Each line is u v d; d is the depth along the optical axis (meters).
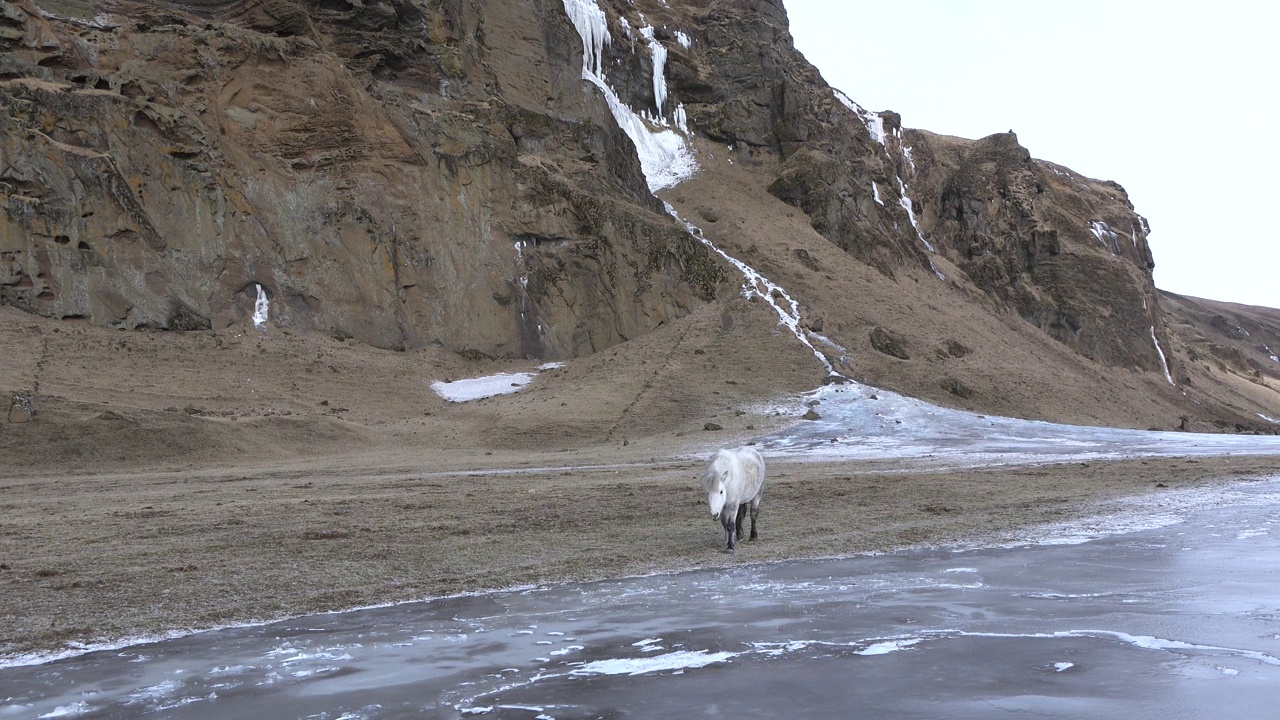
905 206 102.00
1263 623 7.99
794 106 92.25
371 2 59.44
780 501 19.86
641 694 6.10
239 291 48.19
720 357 54.12
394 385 47.62
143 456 31.23
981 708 5.59
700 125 90.44
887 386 54.25
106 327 43.47
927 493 21.39
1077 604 8.96
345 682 6.65
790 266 69.38
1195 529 14.91
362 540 14.30
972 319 80.62
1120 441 42.09
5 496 22.25
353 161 53.75
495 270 56.31
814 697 5.91
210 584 10.90
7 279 41.88
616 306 59.59
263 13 56.19
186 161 47.94
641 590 10.34
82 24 49.12
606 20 85.38
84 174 44.44
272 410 40.56
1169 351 110.81
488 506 18.91
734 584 10.63
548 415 43.31
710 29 97.94
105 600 10.05
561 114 70.75
